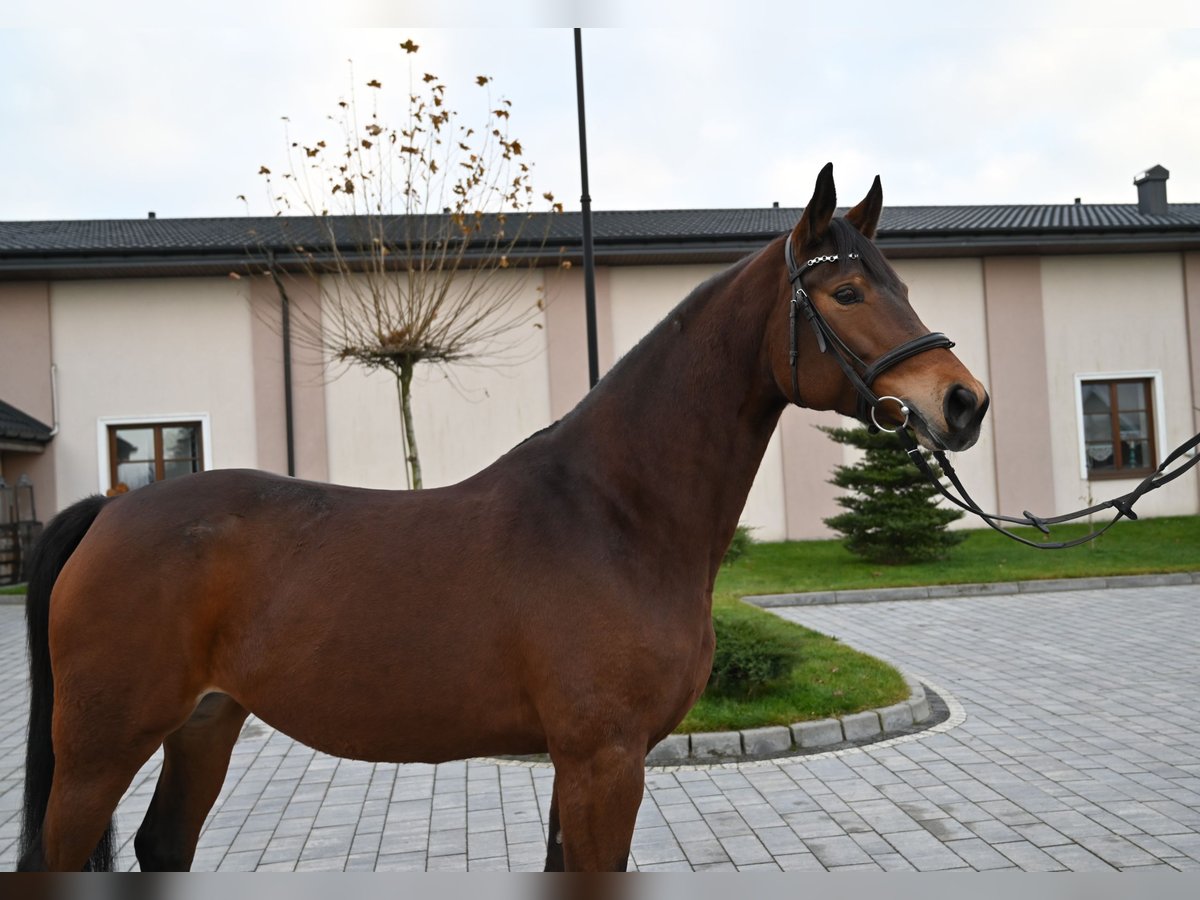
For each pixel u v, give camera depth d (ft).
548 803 12.96
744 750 15.15
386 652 6.38
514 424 46.06
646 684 6.25
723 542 7.01
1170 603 29.81
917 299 49.34
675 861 10.69
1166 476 7.08
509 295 43.32
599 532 6.52
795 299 6.56
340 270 28.84
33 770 7.04
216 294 45.21
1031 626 26.61
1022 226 47.65
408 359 25.35
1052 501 49.65
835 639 22.50
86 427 44.65
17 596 37.27
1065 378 50.06
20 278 44.09
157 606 6.62
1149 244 48.29
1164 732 15.53
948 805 12.25
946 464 6.42
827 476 48.49
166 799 7.71
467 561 6.48
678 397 6.88
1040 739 15.34
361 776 14.57
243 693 6.70
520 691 6.37
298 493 7.11
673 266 47.62
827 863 10.46
